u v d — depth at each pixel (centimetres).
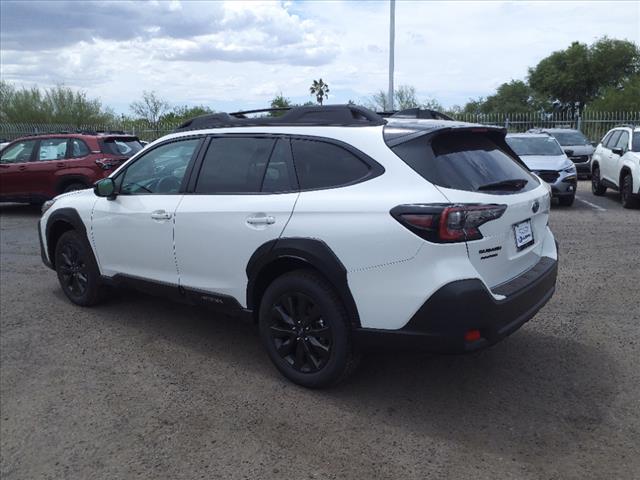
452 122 396
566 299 579
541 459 316
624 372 416
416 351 347
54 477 318
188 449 337
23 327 539
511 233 368
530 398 384
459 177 350
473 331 332
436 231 329
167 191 475
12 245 923
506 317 348
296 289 388
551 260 418
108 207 520
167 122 2948
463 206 332
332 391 400
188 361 457
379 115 431
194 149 463
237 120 448
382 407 377
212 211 427
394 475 306
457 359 446
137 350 481
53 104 3409
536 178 440
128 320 551
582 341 473
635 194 1129
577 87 4759
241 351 474
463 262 331
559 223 1008
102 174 1141
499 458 318
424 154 353
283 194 395
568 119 2350
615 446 326
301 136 402
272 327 409
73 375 438
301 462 320
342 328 372
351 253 355
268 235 392
